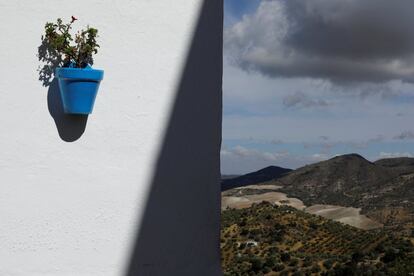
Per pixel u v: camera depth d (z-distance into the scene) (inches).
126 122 127.3
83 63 121.8
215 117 135.0
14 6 120.0
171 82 130.6
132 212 126.8
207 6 134.0
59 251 121.7
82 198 123.6
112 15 126.7
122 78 127.3
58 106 122.3
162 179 129.3
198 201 133.1
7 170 119.2
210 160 134.4
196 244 132.8
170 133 130.2
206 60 134.0
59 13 122.8
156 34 129.7
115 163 126.2
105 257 124.7
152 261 128.2
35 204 120.5
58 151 122.3
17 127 120.0
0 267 118.3
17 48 120.3
